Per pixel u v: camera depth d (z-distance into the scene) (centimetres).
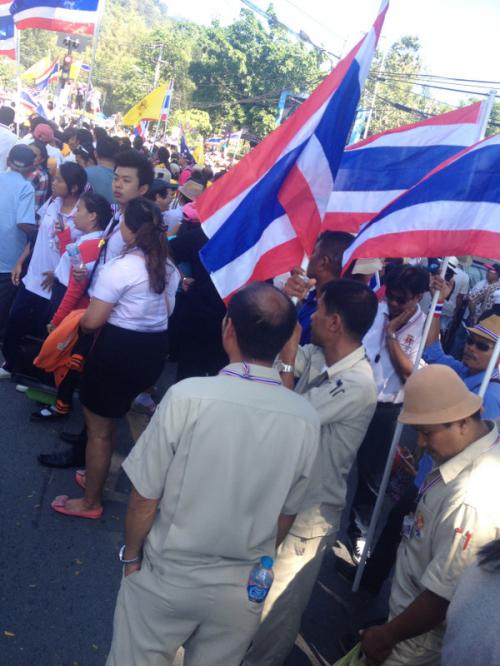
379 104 4178
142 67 6034
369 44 281
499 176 303
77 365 379
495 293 736
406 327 396
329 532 273
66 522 376
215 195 293
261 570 210
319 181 289
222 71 4397
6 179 557
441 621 212
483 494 207
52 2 846
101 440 371
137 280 344
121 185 439
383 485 341
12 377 473
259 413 202
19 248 574
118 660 217
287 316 207
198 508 203
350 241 367
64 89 2536
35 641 292
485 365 319
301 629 333
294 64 4341
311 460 213
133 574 215
